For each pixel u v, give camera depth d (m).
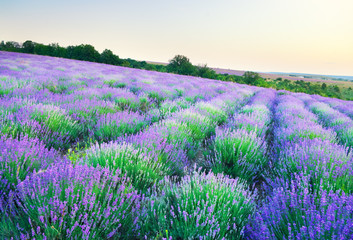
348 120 7.94
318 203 1.97
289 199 2.10
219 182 2.34
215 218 1.91
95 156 2.75
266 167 3.79
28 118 3.96
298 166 2.99
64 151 3.92
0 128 3.19
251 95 18.66
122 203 1.96
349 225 1.49
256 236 1.77
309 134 4.68
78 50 55.78
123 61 58.19
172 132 4.14
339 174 2.60
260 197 2.93
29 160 2.52
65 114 4.90
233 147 3.48
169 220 2.01
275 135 5.61
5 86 6.84
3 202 1.90
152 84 13.85
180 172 3.37
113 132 4.45
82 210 1.79
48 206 1.71
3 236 1.58
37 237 1.47
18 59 23.52
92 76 14.26
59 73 13.68
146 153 3.05
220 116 7.31
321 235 1.54
